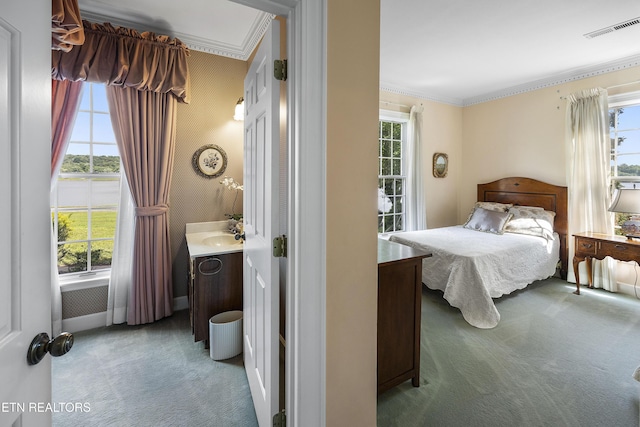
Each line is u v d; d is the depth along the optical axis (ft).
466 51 10.76
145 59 8.02
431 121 15.84
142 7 7.72
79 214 8.49
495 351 7.42
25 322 2.07
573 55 11.02
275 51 3.98
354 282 3.93
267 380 4.35
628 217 11.25
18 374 1.99
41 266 2.23
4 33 1.87
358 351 4.02
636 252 9.71
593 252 10.75
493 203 14.67
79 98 7.73
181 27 8.66
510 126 14.71
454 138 16.72
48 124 2.29
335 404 3.87
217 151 9.88
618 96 11.40
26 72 2.05
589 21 8.75
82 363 6.77
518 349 7.50
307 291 3.57
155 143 8.60
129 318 8.50
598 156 11.62
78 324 8.28
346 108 3.71
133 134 8.21
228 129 10.07
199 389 5.97
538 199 13.52
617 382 6.22
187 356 7.09
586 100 11.91
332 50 3.57
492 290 9.59
